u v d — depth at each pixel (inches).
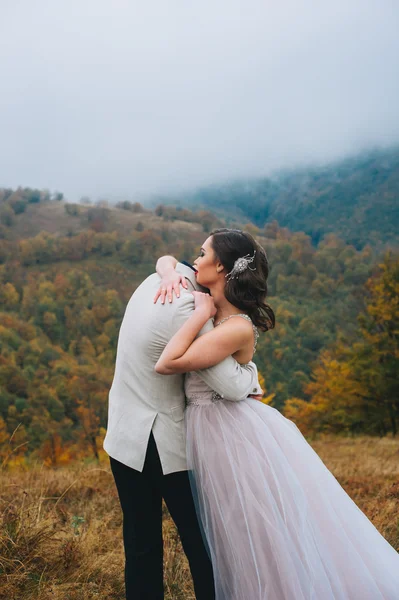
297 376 2196.1
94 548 133.7
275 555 92.8
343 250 4439.0
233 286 104.4
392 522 158.7
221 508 96.8
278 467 98.5
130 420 100.2
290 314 3221.0
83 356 3654.0
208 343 96.1
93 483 214.1
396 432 943.0
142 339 99.1
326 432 999.0
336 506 99.8
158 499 102.5
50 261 5944.9
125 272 5905.5
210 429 99.8
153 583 100.7
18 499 167.3
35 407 2335.1
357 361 951.0
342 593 92.0
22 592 111.2
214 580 96.9
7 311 4392.2
